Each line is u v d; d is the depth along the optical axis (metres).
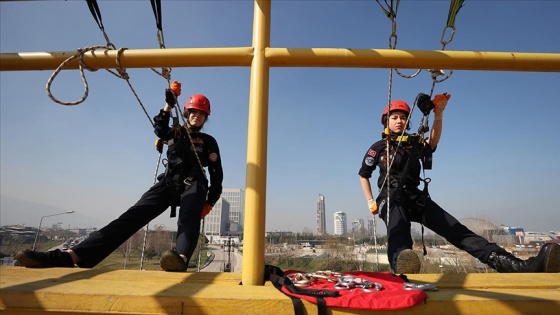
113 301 1.23
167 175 2.89
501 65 1.86
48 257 2.07
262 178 1.62
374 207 3.02
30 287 1.34
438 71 2.62
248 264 1.53
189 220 2.63
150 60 1.86
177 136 2.97
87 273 1.71
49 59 1.85
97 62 1.87
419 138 2.96
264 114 1.70
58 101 1.77
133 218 2.66
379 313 1.22
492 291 1.46
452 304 1.25
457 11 2.29
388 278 1.70
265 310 1.21
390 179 2.96
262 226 1.57
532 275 1.81
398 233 2.66
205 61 1.83
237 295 1.26
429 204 2.88
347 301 1.23
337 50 1.81
